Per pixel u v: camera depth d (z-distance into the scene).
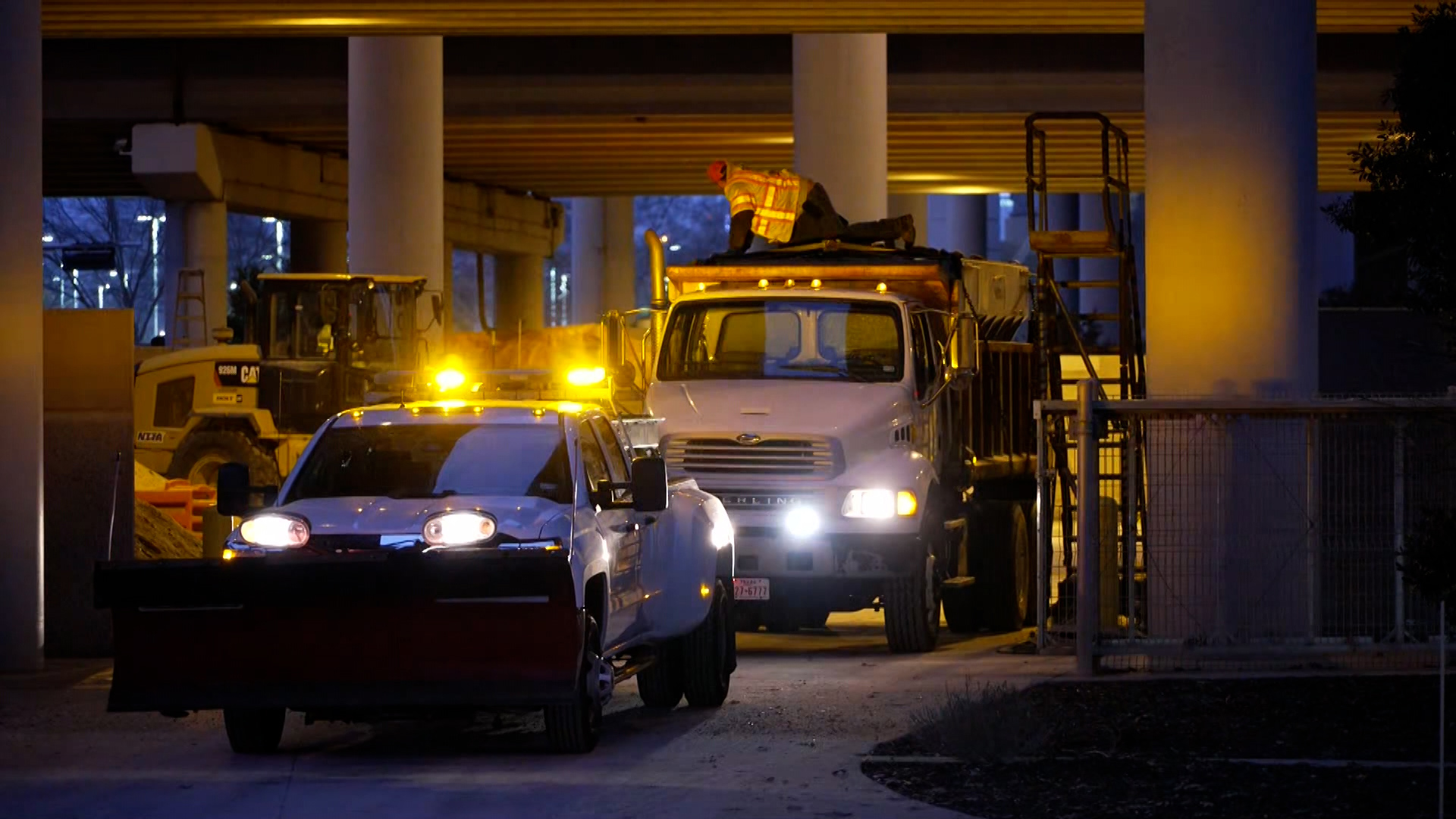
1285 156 28.45
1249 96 28.39
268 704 20.09
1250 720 22.22
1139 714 22.80
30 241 29.89
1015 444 39.09
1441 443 25.75
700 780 19.61
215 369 55.47
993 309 37.97
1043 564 28.67
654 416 32.25
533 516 20.77
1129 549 26.95
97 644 32.28
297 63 83.25
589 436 23.58
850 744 21.84
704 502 26.08
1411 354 80.12
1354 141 95.00
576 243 134.62
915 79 81.06
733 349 33.38
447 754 21.62
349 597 19.86
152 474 45.69
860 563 31.20
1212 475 26.56
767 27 55.56
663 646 25.12
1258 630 26.42
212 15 53.94
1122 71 80.38
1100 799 18.08
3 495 29.62
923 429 32.81
